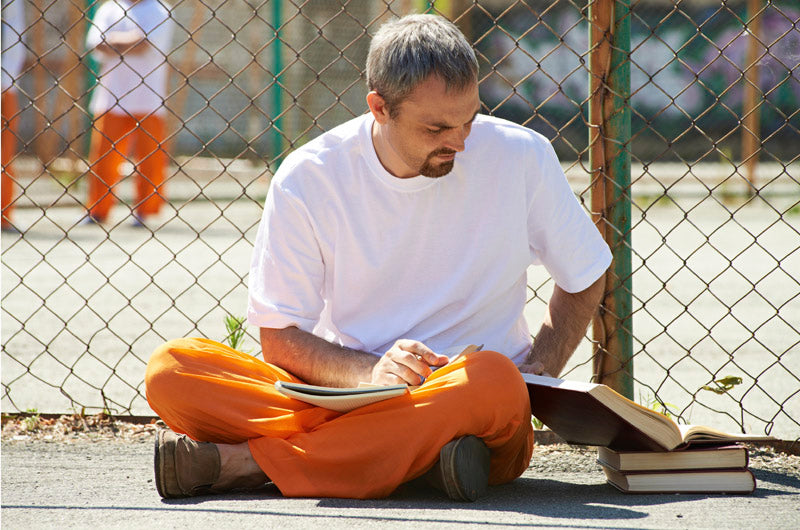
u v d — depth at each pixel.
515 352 5.27
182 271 14.12
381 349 5.09
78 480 5.29
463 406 4.38
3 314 10.97
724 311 11.10
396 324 5.07
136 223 19.00
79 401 7.29
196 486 4.70
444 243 5.04
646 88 36.38
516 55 35.66
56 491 5.03
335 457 4.52
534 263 5.42
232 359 4.84
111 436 6.38
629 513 4.36
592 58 5.96
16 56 16.98
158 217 20.56
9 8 16.66
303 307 5.04
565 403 4.60
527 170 5.07
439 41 4.53
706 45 35.97
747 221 20.33
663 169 30.64
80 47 25.80
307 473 4.63
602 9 5.91
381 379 4.48
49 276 13.55
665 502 4.64
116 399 7.35
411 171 4.92
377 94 4.66
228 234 18.20
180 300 11.91
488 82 35.41
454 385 4.40
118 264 14.61
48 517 4.41
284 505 4.46
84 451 6.00
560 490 4.98
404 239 5.03
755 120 24.69
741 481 4.83
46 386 7.73
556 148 35.50
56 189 23.97
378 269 5.06
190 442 4.68
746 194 24.36
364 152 4.98
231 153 30.23
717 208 22.53
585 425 4.78
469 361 4.46
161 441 4.64
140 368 8.38
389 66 4.55
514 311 5.24
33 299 11.88
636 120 36.19
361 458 4.50
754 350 9.04
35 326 10.29
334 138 5.10
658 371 8.26
